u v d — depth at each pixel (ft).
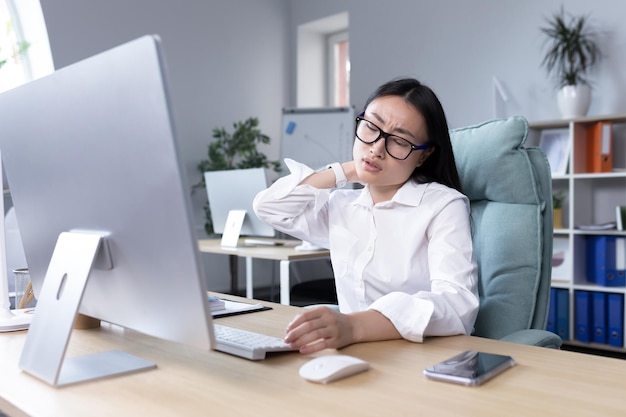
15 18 12.79
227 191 10.71
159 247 2.23
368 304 4.37
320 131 15.58
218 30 15.76
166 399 2.25
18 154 3.01
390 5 15.15
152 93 2.06
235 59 16.19
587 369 2.63
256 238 12.01
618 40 11.33
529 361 2.77
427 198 4.16
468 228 3.98
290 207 4.80
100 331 3.43
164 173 2.11
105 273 2.60
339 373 2.46
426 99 3.94
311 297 10.42
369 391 2.31
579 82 11.44
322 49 18.06
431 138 4.04
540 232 4.56
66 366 2.68
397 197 4.23
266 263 16.44
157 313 2.35
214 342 2.15
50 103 2.62
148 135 2.13
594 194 11.77
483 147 4.80
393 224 4.25
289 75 17.61
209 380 2.48
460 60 13.79
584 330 10.75
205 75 15.49
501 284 4.56
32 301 4.12
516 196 4.65
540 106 12.41
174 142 2.05
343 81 17.80
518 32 12.76
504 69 13.00
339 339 2.96
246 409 2.12
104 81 2.26
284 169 15.84
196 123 15.30
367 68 15.72
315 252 9.05
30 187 2.99
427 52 14.42
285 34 17.48
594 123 11.14
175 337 2.29
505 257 4.57
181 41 14.97
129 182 2.28
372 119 3.94
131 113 2.17
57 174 2.72
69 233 2.72
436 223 4.01
